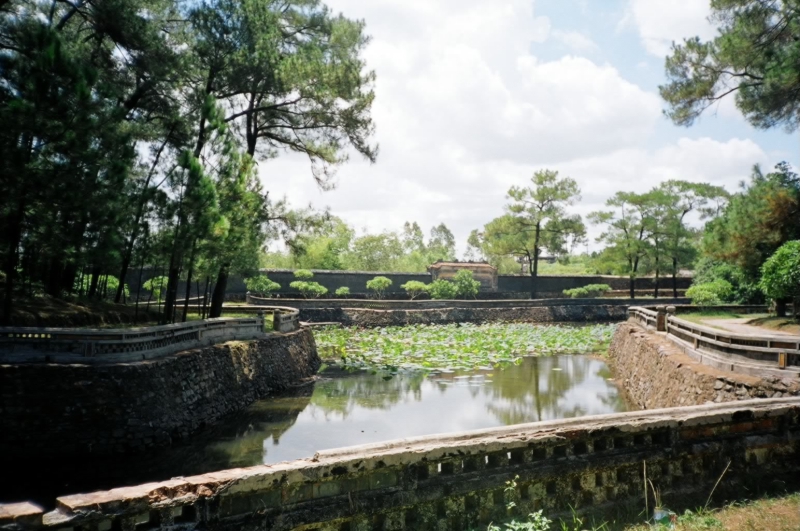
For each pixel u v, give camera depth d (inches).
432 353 949.2
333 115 805.9
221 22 689.6
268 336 695.7
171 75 623.8
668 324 647.8
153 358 461.4
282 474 185.5
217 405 525.0
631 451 248.4
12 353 398.6
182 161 545.6
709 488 257.6
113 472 372.8
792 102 669.3
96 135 431.8
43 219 418.3
